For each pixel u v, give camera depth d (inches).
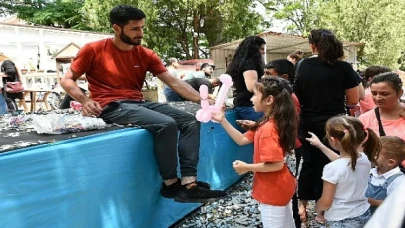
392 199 26.7
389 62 737.0
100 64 91.5
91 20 593.0
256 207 122.9
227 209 121.8
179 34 672.4
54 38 490.9
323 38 101.7
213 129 124.8
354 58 627.5
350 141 75.5
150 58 97.9
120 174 78.7
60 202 65.9
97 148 73.0
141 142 84.0
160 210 95.4
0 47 456.8
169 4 626.5
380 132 89.4
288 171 83.9
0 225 57.1
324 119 102.5
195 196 84.4
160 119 84.4
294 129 79.8
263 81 81.6
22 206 59.9
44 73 313.6
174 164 86.1
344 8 717.3
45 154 63.4
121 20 86.7
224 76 86.5
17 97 219.9
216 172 128.3
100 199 74.0
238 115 130.7
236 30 652.1
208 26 674.2
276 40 547.8
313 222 111.1
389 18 706.2
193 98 100.6
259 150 79.6
